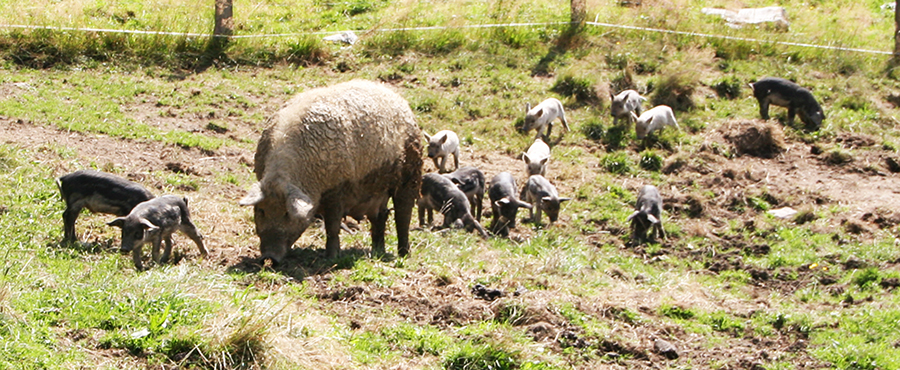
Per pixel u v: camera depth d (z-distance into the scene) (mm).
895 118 14219
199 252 8125
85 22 15398
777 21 18094
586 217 10641
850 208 10969
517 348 6391
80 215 8695
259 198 7105
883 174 12352
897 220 10453
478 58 15570
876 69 16234
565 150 12742
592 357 6629
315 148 7465
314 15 17766
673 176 11961
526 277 7949
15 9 15117
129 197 7980
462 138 12969
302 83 14352
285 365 5855
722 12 18828
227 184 10375
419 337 6527
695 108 14297
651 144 12938
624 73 14922
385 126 8047
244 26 16500
